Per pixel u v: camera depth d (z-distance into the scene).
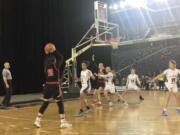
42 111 7.54
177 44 22.62
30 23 18.61
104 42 19.83
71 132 6.75
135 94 18.06
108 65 23.17
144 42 23.33
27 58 18.47
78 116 9.35
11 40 17.59
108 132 6.65
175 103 12.56
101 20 19.84
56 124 7.89
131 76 13.79
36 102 13.78
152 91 20.33
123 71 23.83
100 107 11.84
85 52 21.22
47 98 7.48
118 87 21.73
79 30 21.27
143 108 11.16
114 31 21.94
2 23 17.12
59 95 7.42
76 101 14.88
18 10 18.00
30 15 18.64
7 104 11.91
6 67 11.82
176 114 9.36
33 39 18.77
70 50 20.69
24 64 18.36
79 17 21.27
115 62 23.94
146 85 21.55
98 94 12.83
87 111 10.17
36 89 19.17
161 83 20.75
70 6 20.77
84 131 6.83
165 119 8.38
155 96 16.22
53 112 10.40
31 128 7.38
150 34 24.14
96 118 8.87
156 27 24.06
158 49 23.16
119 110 10.75
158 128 7.01
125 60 23.86
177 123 7.68
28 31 18.55
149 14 24.33
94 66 21.55
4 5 17.22
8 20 17.42
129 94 18.25
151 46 23.34
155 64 23.19
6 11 17.31
